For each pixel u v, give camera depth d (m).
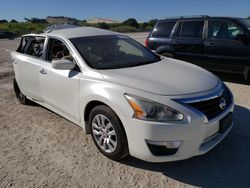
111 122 3.34
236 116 4.78
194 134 2.99
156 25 8.31
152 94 3.06
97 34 4.64
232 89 6.47
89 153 3.75
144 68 3.86
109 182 3.14
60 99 4.24
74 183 3.15
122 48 4.54
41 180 3.22
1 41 27.78
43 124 4.73
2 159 3.68
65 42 4.29
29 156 3.73
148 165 3.43
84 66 3.82
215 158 3.53
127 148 3.30
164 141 2.97
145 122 2.98
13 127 4.66
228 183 3.07
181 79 3.47
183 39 7.62
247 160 3.47
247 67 6.61
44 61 4.61
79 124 4.04
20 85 5.43
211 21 7.17
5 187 3.11
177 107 2.97
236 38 6.67
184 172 3.28
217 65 7.12
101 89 3.41
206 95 3.19
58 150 3.86
